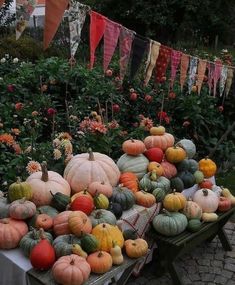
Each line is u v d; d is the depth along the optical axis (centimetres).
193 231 377
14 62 693
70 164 387
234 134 717
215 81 479
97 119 516
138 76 642
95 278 296
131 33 337
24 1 240
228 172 666
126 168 410
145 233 375
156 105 647
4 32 1047
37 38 1050
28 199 331
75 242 308
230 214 429
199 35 1653
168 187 401
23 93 609
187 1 1548
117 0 1592
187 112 644
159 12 1562
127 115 641
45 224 318
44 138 555
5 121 533
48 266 290
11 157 446
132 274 385
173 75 408
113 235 320
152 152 421
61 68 654
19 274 296
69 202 344
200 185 436
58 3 237
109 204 356
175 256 367
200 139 668
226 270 414
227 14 1683
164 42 1622
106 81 641
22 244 302
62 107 648
